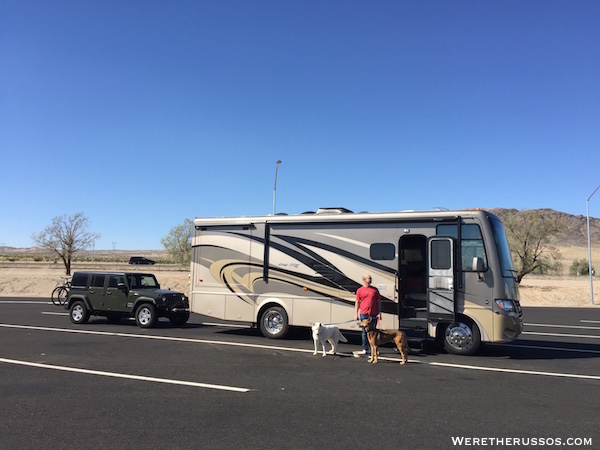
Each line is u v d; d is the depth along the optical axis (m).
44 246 43.56
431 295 10.54
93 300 15.29
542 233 39.50
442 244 10.56
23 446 4.76
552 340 13.34
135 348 10.68
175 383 7.38
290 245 12.29
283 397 6.64
